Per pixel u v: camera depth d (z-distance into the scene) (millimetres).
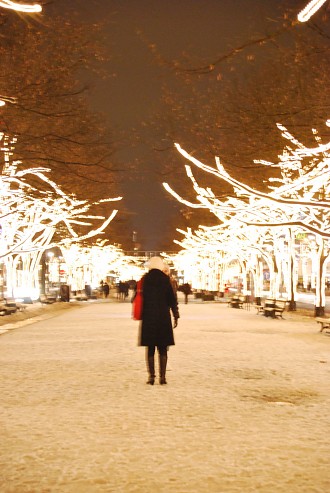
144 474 6547
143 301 12086
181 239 95438
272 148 22219
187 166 25047
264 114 20266
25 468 6766
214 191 34812
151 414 9422
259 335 23766
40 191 27844
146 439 7953
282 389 11641
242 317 36094
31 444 7738
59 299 59406
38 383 12297
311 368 14508
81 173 30688
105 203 52156
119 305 55469
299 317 35438
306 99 20656
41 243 45156
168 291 12156
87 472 6621
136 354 17234
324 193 27078
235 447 7574
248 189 21125
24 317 35156
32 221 40250
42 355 17016
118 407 9945
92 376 13195
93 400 10516
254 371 13984
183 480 6352
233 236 48531
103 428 8531
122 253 107438
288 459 7078
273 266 45406
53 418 9156
